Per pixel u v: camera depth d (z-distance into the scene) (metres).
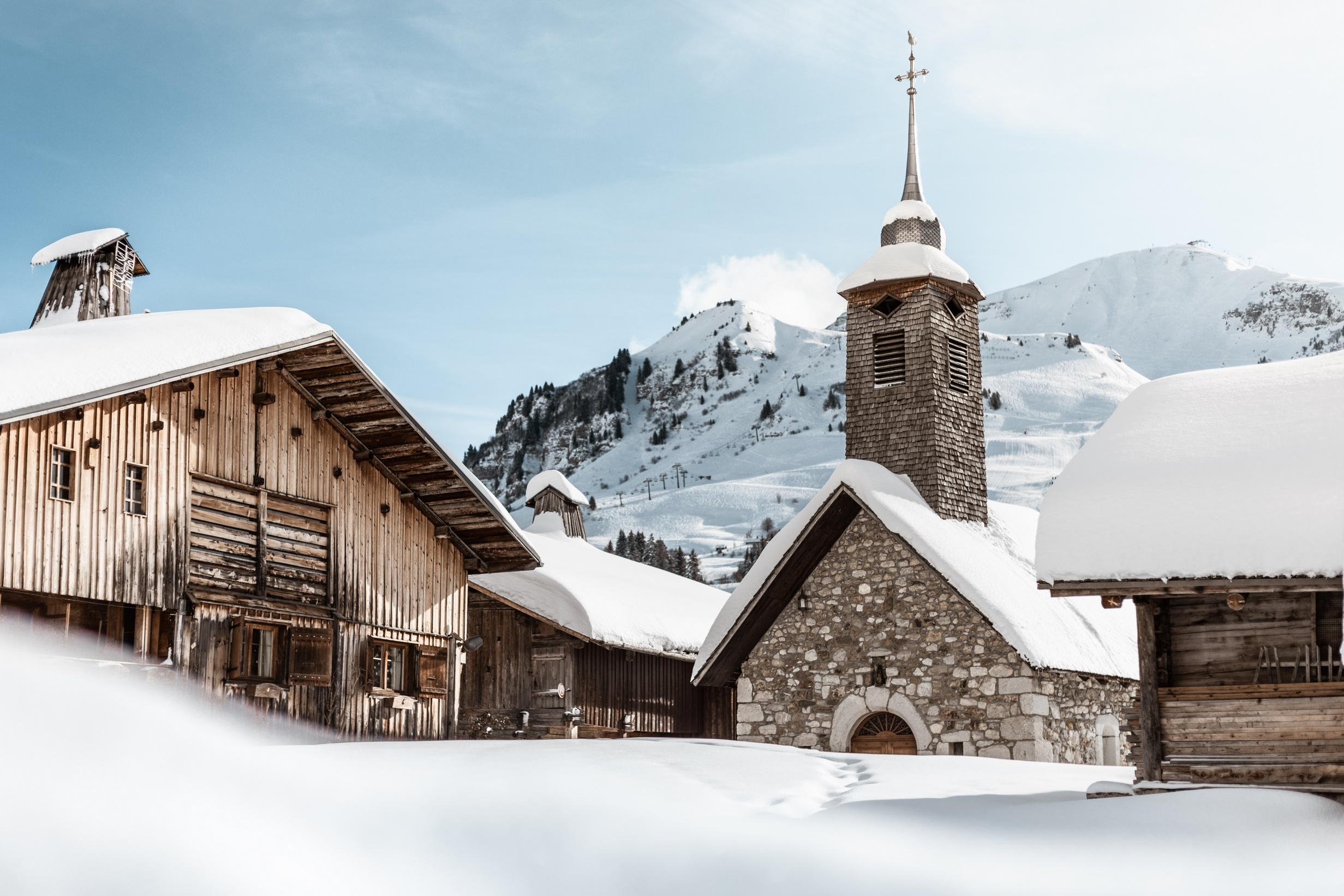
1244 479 15.19
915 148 36.56
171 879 11.10
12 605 18.64
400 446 24.19
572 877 11.61
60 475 18.56
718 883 11.47
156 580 19.77
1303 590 14.37
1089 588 15.20
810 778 17.30
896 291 33.03
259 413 22.09
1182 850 12.38
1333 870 11.75
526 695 32.06
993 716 26.59
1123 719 29.98
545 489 44.69
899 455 32.16
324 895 11.09
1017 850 12.46
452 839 12.43
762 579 29.41
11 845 11.31
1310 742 14.89
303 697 22.25
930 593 27.91
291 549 22.52
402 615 24.80
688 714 36.94
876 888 11.28
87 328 20.52
